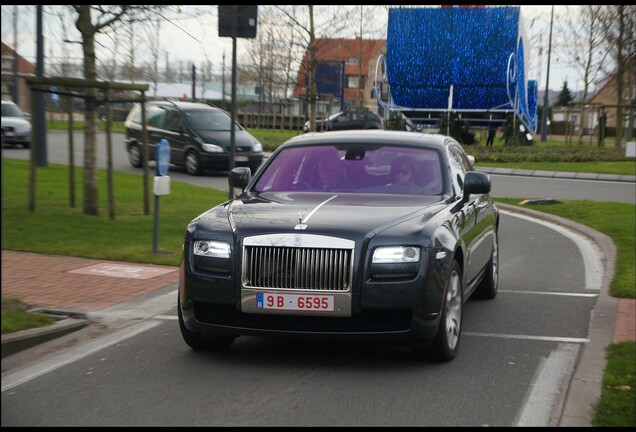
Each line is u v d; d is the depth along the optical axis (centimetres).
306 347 645
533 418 479
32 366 590
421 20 2959
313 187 697
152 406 497
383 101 3138
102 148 3008
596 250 1183
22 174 1800
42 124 1969
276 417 477
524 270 1028
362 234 562
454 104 3109
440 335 583
